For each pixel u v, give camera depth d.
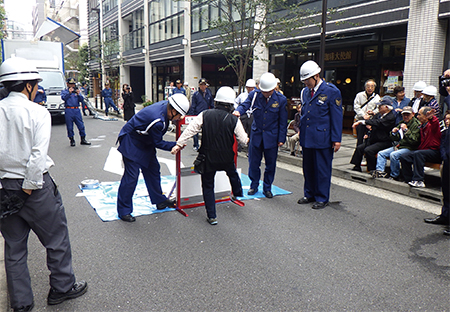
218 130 4.27
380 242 4.01
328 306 2.80
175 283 3.10
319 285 3.11
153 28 24.97
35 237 4.08
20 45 15.72
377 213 4.95
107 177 6.69
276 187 6.27
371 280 3.21
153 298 2.88
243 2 9.59
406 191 5.77
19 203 2.44
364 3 10.52
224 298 2.89
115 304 2.79
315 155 5.13
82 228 4.30
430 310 2.78
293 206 5.25
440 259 3.62
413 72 9.34
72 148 9.74
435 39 8.87
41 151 2.39
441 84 5.09
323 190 5.18
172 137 12.02
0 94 3.08
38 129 2.41
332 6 11.50
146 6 25.39
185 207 5.09
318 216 4.82
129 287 3.03
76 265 3.39
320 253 3.72
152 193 4.96
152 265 3.42
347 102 12.61
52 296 2.78
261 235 4.17
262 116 5.46
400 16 9.60
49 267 2.73
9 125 2.41
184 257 3.59
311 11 9.81
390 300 2.91
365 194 5.84
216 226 4.43
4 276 3.20
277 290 3.02
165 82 25.34
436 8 8.74
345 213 4.95
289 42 13.37
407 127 5.94
